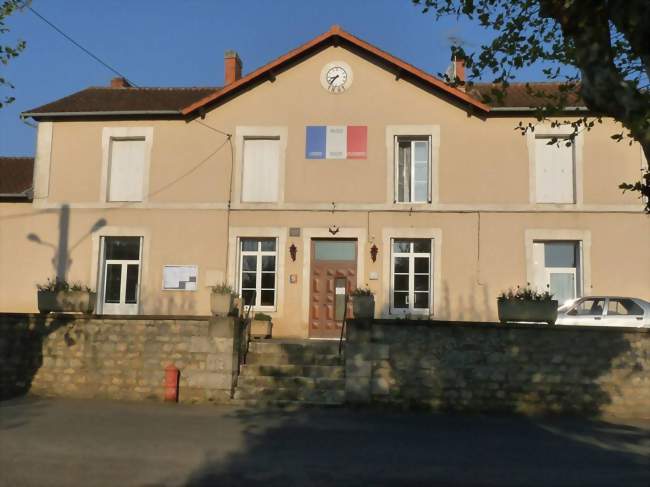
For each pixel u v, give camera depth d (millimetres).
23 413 10430
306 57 17125
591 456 8078
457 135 16609
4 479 6742
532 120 16453
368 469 7348
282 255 16562
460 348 11492
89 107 17688
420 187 16875
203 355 11906
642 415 11070
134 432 9117
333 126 16859
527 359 11375
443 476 7082
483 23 8328
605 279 15922
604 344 11297
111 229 16969
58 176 17297
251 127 17016
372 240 16438
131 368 12102
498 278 16094
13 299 16953
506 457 7992
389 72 16922
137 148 17500
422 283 16484
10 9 9898
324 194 16672
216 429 9461
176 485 6645
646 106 6230
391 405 11477
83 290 12680
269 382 12023
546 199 16422
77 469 7160
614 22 6316
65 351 12320
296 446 8453
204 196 16922
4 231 17234
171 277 16703
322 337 16344
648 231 15984
